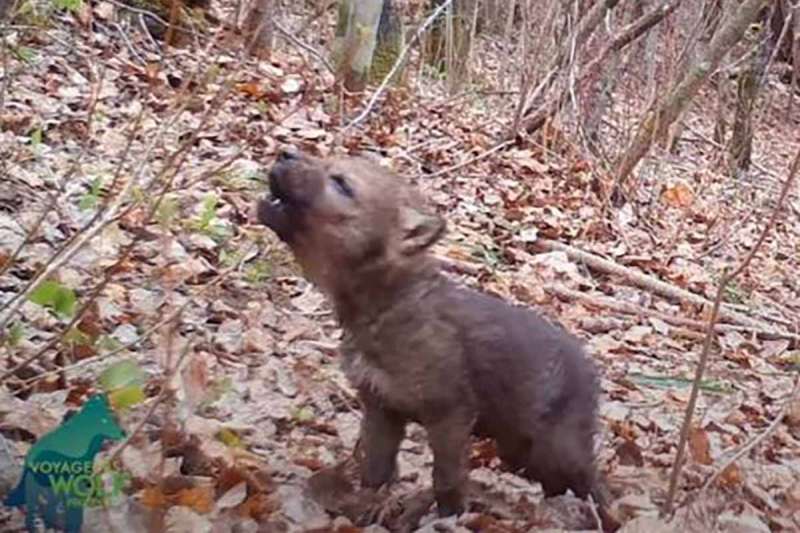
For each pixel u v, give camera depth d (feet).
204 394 5.16
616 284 9.90
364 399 5.18
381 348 5.03
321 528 5.03
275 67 11.80
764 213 14.66
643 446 6.48
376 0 12.14
